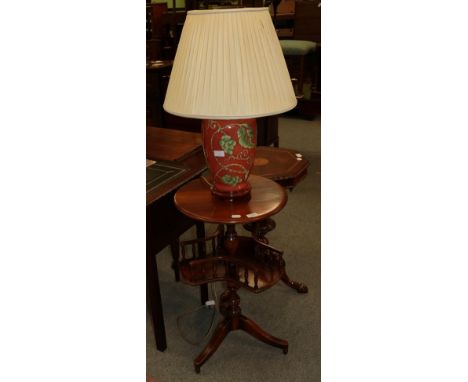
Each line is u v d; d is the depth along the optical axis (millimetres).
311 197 2953
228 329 1593
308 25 4641
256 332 1596
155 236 1462
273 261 1446
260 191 1322
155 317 1592
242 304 1903
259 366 1573
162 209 1458
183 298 1971
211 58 1025
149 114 3275
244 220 1148
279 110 1055
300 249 2320
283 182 1726
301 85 4625
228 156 1195
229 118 1023
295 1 4672
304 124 4602
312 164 3494
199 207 1221
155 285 1535
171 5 4598
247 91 1020
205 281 1388
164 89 3203
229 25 1018
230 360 1604
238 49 1016
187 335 1734
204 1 3957
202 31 1041
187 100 1055
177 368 1569
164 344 1645
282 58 1116
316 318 1813
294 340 1694
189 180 1506
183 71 1076
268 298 1944
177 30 3941
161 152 1772
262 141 2982
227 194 1264
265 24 1069
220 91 1021
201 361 1533
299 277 2080
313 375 1526
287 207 2814
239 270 1438
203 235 1765
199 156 1768
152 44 3443
